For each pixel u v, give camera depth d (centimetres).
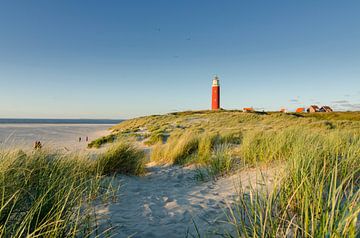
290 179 249
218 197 346
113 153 535
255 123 2452
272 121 2486
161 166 704
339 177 271
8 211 193
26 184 257
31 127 4950
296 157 285
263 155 498
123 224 256
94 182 379
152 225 257
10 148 354
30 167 319
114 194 367
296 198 221
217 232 220
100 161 505
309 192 199
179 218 277
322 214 157
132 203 335
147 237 228
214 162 537
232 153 628
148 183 484
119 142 608
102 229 238
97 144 1587
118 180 470
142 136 1819
